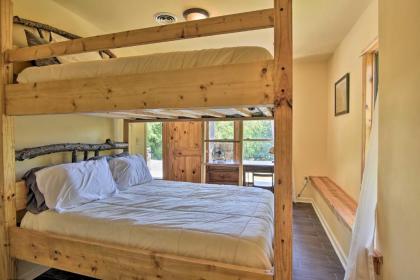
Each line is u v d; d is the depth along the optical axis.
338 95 3.68
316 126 4.55
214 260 1.54
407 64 1.29
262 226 1.76
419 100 1.18
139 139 5.00
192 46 3.63
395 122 1.43
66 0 2.50
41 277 2.25
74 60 2.39
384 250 1.58
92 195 2.36
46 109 1.88
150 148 5.51
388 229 1.52
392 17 1.47
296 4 2.52
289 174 1.37
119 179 2.88
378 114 1.67
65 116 2.66
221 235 1.59
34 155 2.23
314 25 3.00
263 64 1.41
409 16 1.27
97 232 1.83
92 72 1.79
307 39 3.45
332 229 2.95
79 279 2.23
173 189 2.90
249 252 1.50
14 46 2.06
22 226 2.05
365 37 2.63
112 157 3.04
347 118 3.25
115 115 2.95
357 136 2.87
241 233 1.61
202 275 1.52
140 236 1.73
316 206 4.08
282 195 1.38
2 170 1.98
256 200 2.43
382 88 1.61
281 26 1.37
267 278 1.40
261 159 4.79
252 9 2.65
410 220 1.26
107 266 1.75
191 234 1.64
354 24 2.97
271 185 4.62
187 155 5.04
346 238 2.38
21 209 2.14
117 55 3.50
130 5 2.59
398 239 1.39
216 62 1.53
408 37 1.28
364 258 1.68
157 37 1.60
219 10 2.67
